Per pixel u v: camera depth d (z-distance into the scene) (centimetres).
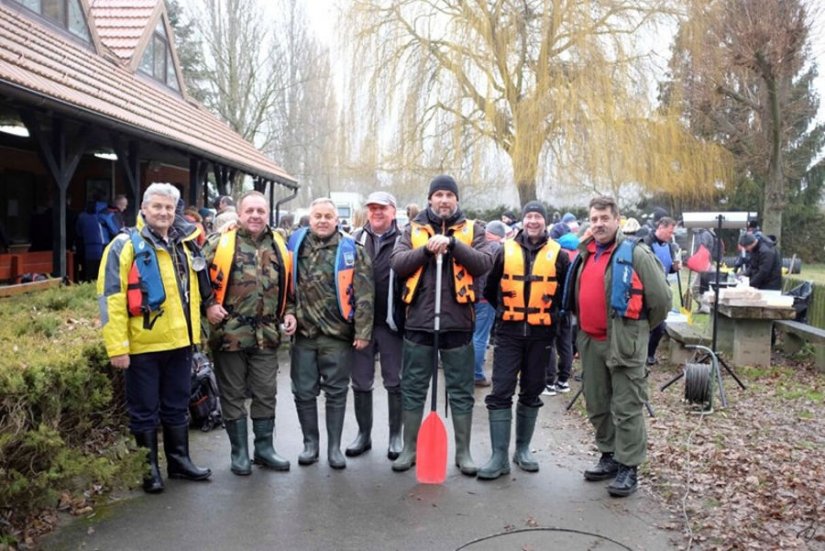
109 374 503
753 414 662
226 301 494
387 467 524
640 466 523
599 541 405
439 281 491
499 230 872
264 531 412
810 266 3073
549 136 1925
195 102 1966
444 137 2016
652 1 1941
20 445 375
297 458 539
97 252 1054
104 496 453
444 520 431
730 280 1238
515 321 503
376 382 812
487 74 1948
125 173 977
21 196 1248
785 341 969
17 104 724
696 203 2430
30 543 387
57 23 1161
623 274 463
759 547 392
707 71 1980
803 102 2600
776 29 1661
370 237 553
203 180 1848
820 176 3116
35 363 398
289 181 2105
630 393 468
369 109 2053
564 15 1875
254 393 511
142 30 1520
